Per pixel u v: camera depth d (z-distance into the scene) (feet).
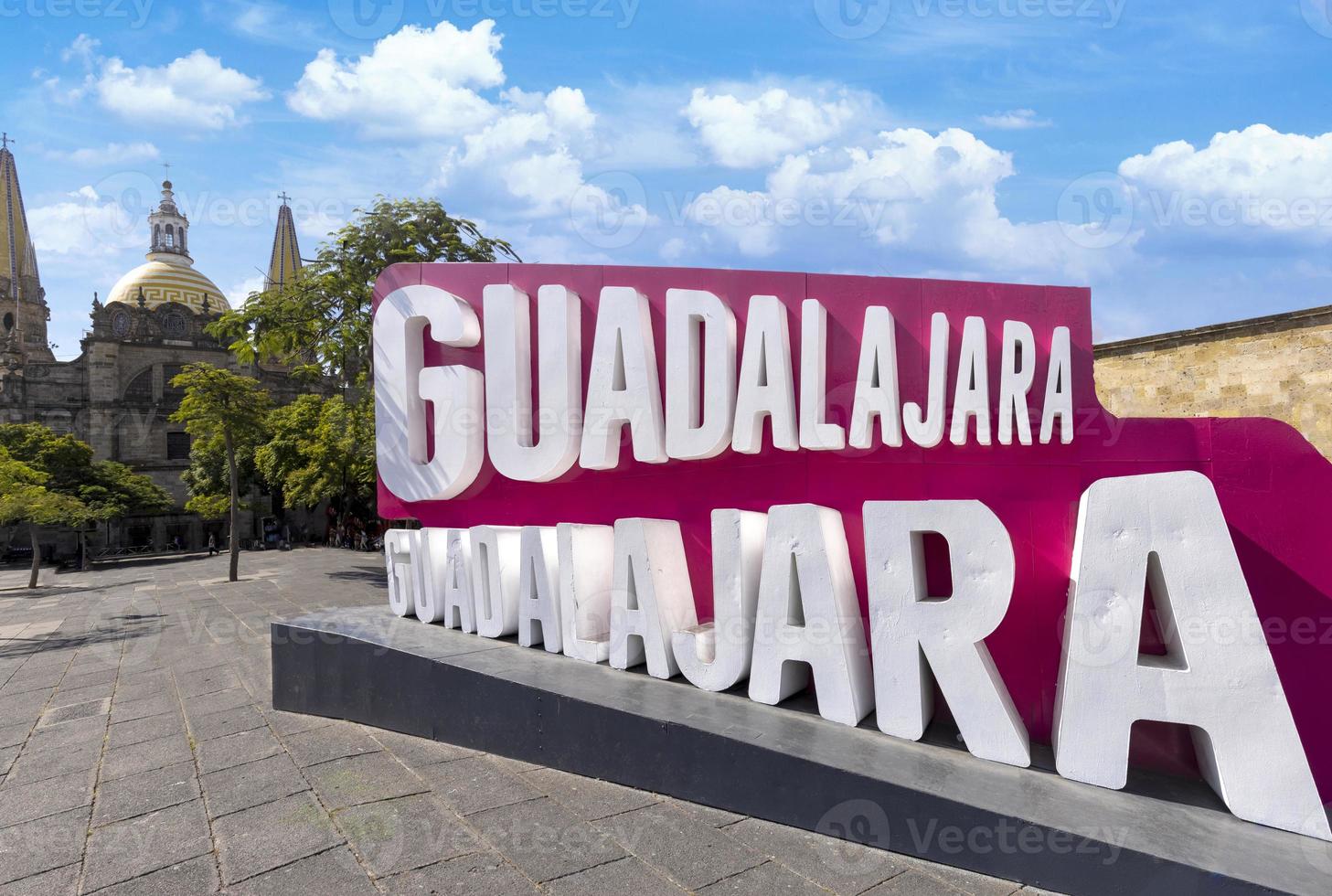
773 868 14.30
